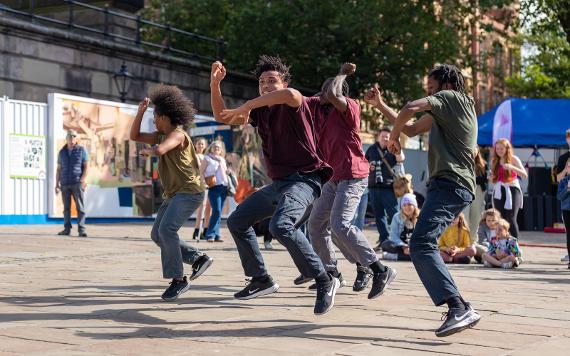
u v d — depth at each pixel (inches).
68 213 642.2
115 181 892.0
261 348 196.4
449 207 217.9
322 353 190.9
